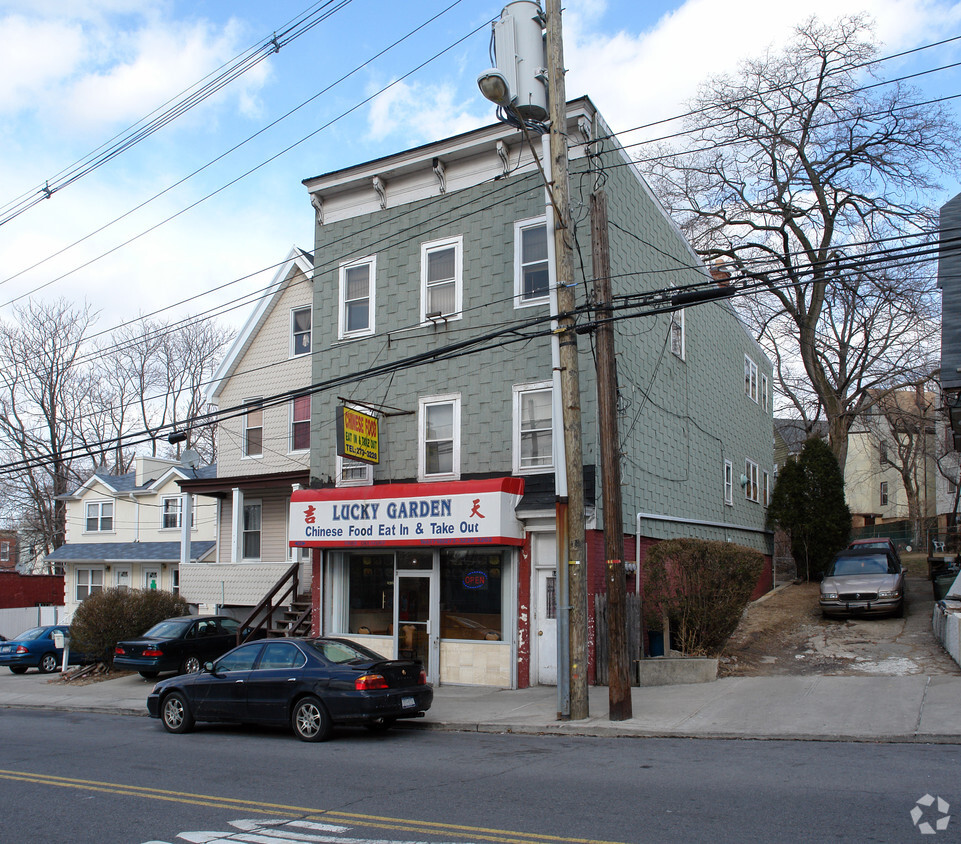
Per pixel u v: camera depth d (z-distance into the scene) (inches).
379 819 285.9
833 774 329.4
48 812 313.3
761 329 1391.5
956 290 568.7
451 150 741.3
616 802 296.4
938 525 1457.9
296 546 744.3
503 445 697.0
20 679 975.0
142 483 1354.6
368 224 799.7
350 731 511.8
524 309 700.7
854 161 1157.7
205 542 1226.6
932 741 395.9
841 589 756.6
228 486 932.0
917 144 1119.0
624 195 740.7
